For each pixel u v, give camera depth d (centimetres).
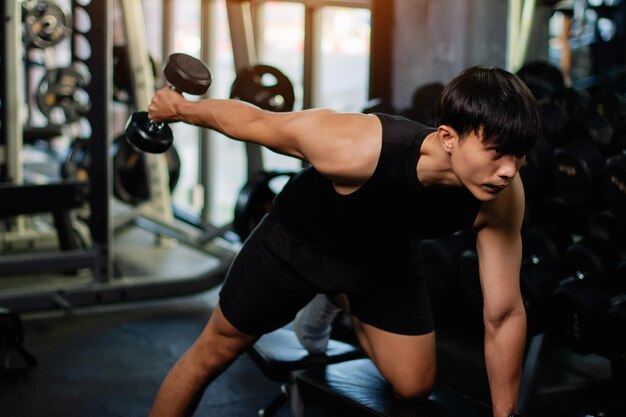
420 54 346
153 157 415
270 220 166
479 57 333
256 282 164
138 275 396
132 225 466
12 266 318
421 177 139
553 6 379
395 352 171
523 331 157
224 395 246
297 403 193
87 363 271
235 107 150
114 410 233
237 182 590
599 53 484
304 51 411
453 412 170
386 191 144
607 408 213
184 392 173
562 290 226
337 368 195
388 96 355
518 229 154
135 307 338
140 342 294
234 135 150
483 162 124
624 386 228
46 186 324
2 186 317
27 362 261
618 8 493
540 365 233
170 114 155
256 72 341
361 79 528
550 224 258
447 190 142
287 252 161
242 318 165
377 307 170
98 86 325
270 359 198
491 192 128
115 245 465
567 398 237
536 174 251
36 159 704
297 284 163
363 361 201
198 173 488
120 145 413
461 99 123
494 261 154
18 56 384
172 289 342
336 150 140
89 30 322
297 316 201
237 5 350
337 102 525
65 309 316
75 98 452
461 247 262
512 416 155
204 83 151
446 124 127
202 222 460
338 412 181
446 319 284
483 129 121
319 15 406
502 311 155
